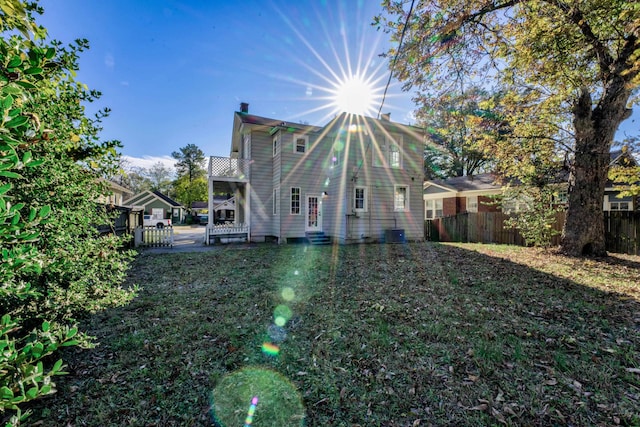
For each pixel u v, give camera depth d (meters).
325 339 3.16
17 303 2.02
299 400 2.21
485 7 4.73
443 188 19.19
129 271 6.66
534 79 6.90
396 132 13.17
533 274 5.92
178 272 6.56
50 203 2.23
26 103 1.71
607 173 7.84
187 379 2.46
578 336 3.10
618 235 8.58
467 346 2.93
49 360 2.62
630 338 3.02
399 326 3.45
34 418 1.98
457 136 9.60
